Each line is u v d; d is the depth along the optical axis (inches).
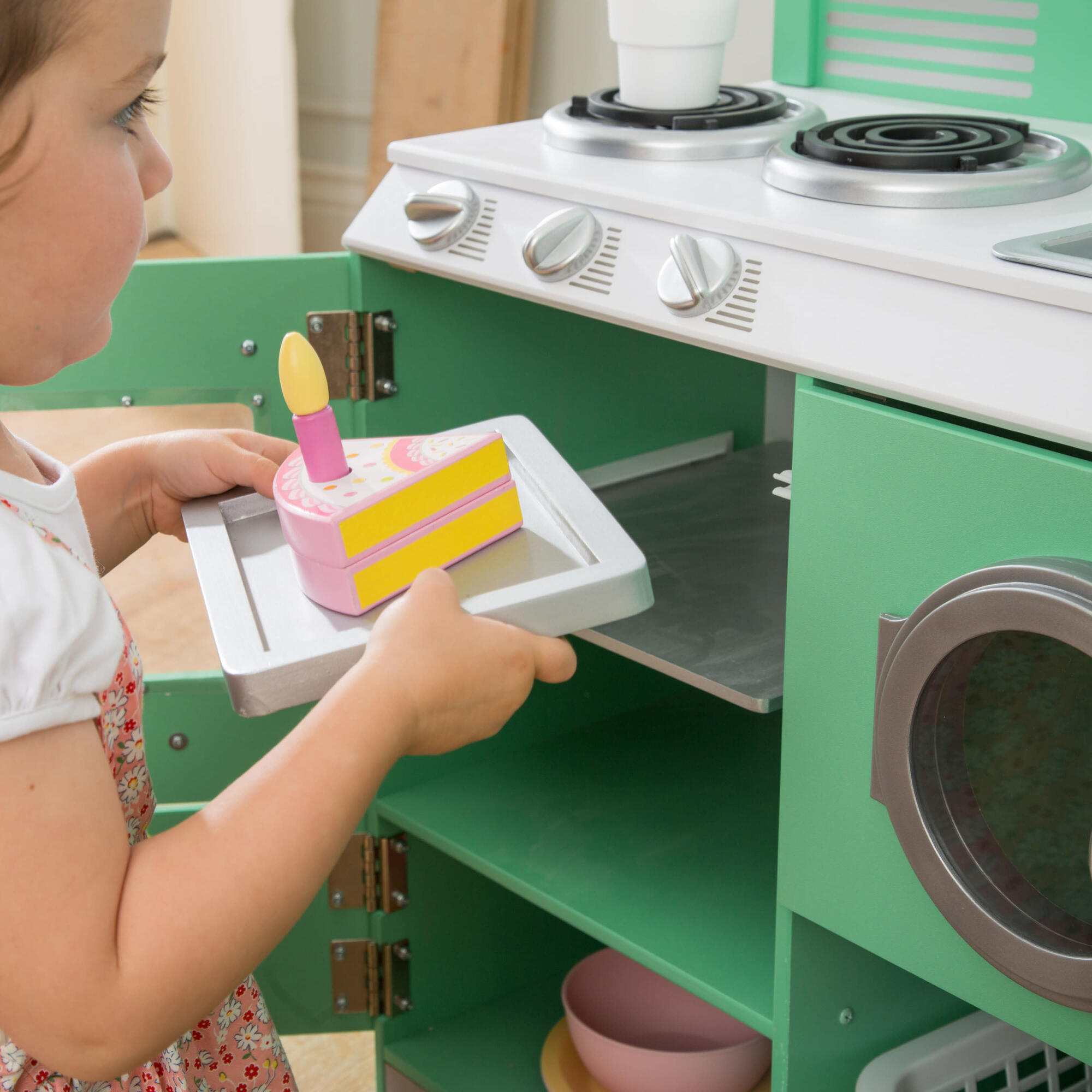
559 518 35.6
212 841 25.0
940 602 30.9
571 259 39.2
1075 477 28.6
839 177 36.9
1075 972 30.0
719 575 47.4
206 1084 35.9
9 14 22.1
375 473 32.4
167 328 47.5
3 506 25.6
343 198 105.2
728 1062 49.4
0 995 23.5
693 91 45.9
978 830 32.8
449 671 27.8
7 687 23.0
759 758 57.9
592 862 49.8
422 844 55.8
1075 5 47.1
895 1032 43.6
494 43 82.6
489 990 60.4
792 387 61.4
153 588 52.1
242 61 106.3
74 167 23.9
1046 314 29.8
